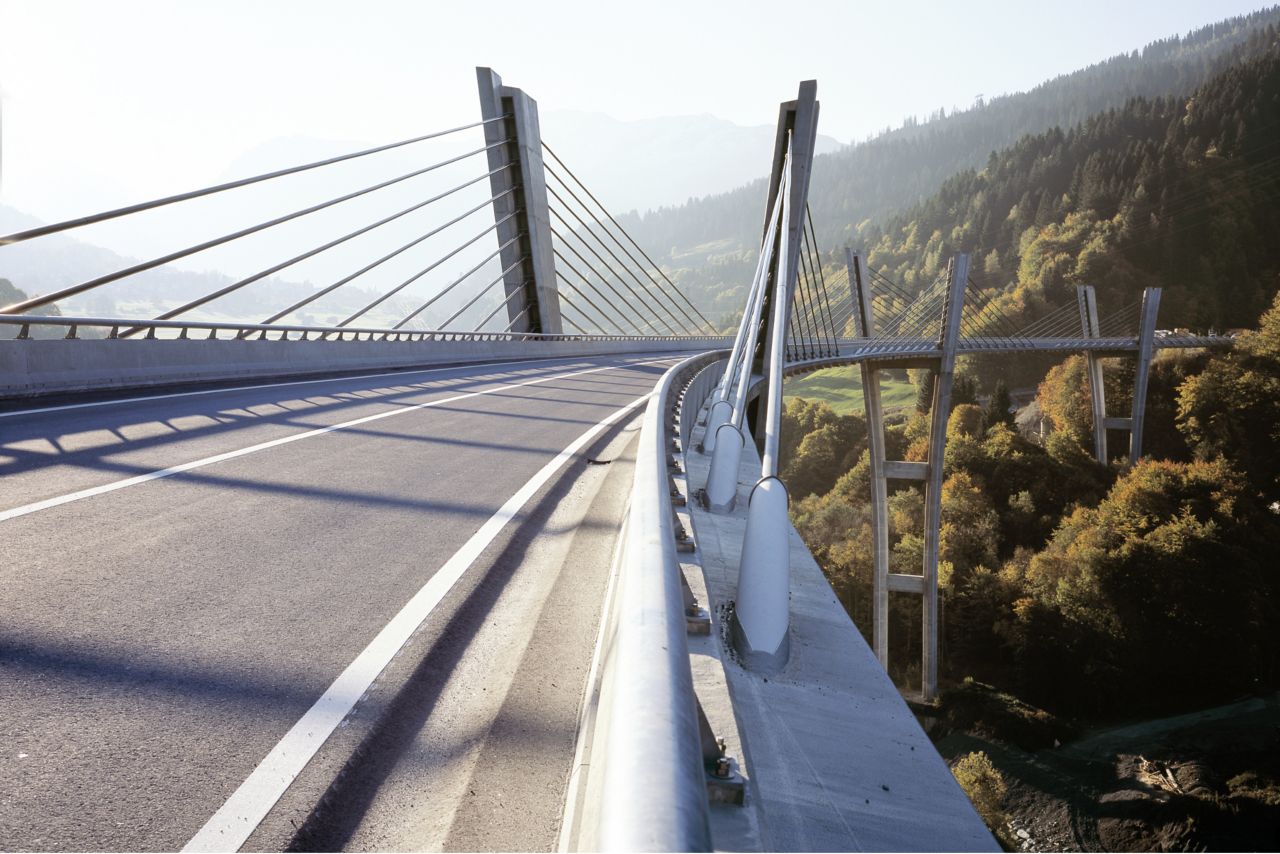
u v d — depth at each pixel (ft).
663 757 3.10
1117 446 382.42
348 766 8.14
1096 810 151.12
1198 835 141.28
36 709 8.79
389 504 19.83
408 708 9.65
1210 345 387.55
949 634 246.06
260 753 8.27
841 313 449.06
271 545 15.84
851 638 12.52
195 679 9.85
